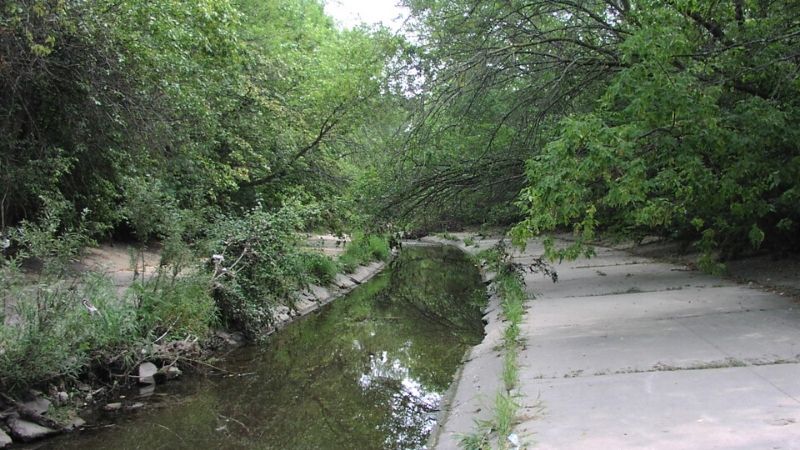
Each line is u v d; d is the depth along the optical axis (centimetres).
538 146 1226
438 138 1267
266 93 1755
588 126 683
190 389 798
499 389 603
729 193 771
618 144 676
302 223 1271
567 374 603
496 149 1291
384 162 1349
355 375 866
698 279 1184
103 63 1009
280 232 1177
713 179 753
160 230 967
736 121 743
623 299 1035
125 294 847
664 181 730
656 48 693
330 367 914
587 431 440
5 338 626
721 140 722
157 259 1516
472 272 2084
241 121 1725
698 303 923
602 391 534
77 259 1021
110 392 756
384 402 738
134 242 1692
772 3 877
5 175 958
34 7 825
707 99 691
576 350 697
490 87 1186
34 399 642
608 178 704
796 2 830
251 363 936
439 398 737
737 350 628
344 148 1998
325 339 1112
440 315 1329
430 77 1189
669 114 698
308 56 2170
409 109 1236
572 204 723
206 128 1402
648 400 498
